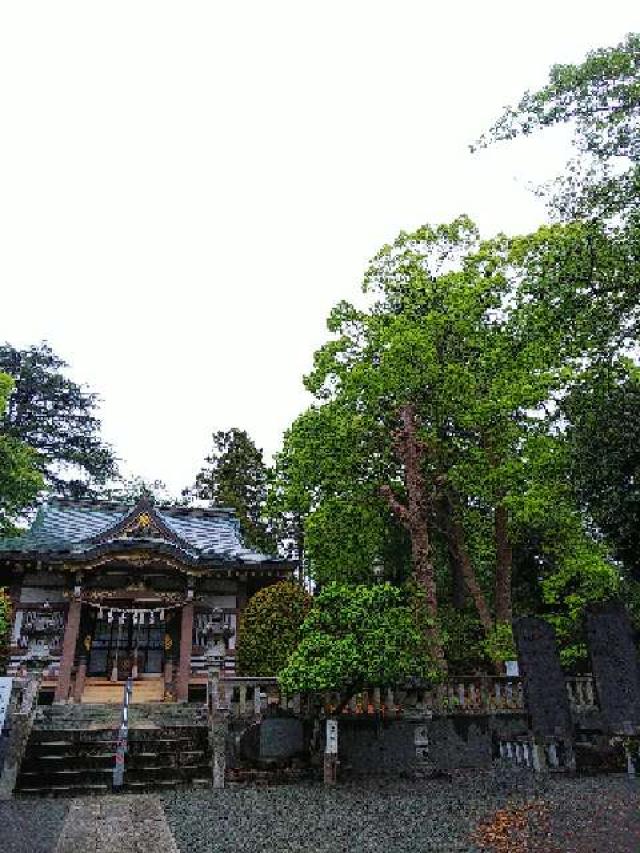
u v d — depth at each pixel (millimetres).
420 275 21266
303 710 14422
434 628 16547
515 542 22922
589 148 11969
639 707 13805
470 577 21734
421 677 14953
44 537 22672
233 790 12250
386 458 21172
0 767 11664
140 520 21609
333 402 21391
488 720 15523
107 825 9531
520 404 18125
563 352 15836
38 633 19891
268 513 22656
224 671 20609
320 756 13945
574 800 10875
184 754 13203
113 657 21047
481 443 20594
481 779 13336
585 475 13328
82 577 20578
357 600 13711
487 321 20469
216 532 26219
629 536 12836
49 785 11930
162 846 8516
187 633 20703
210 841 8742
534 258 17281
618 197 11758
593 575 18750
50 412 44656
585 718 15109
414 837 8844
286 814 10266
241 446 44906
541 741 14000
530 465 18094
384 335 19781
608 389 13523
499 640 18172
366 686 14023
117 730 13812
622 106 11594
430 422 20656
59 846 8461
